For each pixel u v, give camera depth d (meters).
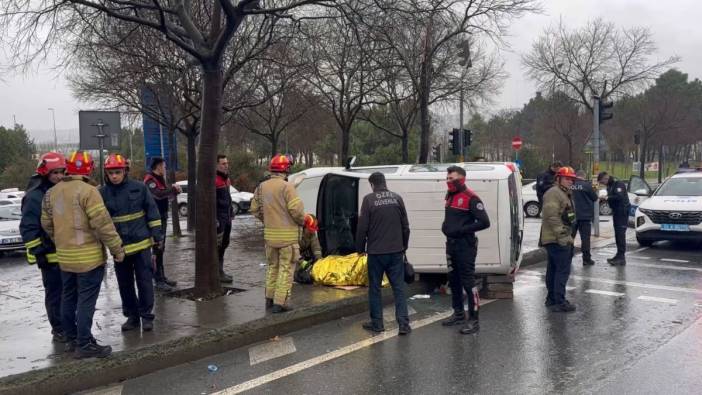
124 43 12.62
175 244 13.25
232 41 13.42
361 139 43.72
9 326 6.57
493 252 8.09
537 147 54.00
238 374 5.41
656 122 48.28
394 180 8.45
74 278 5.45
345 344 6.25
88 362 5.19
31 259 5.74
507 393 4.76
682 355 5.61
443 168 8.72
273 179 7.00
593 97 15.90
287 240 6.88
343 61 19.19
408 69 16.11
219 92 7.67
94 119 11.60
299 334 6.70
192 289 7.99
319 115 26.88
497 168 8.42
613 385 4.86
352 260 8.35
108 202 5.99
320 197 8.80
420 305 8.00
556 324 6.87
